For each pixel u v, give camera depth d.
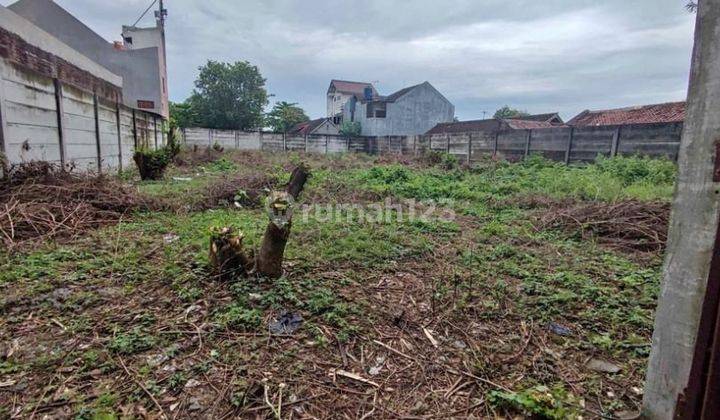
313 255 3.26
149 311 2.23
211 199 5.33
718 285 0.95
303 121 35.53
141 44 18.20
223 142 18.45
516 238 4.11
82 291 2.45
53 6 13.70
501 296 2.58
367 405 1.57
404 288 2.74
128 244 3.40
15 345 1.86
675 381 1.13
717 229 0.97
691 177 1.05
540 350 1.99
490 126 20.33
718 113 0.97
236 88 28.73
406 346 2.00
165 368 1.73
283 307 2.31
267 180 6.47
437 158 11.85
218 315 2.18
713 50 0.97
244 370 1.74
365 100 29.12
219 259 2.64
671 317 1.14
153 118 11.46
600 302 2.53
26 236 3.41
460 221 4.95
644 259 3.44
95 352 1.80
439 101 27.16
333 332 2.09
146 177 7.39
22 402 1.49
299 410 1.52
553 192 6.45
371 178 8.11
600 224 4.29
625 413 1.51
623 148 8.80
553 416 1.46
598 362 1.89
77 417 1.41
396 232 4.14
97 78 9.75
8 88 4.39
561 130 10.30
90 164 6.59
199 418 1.46
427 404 1.58
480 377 1.75
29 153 4.80
